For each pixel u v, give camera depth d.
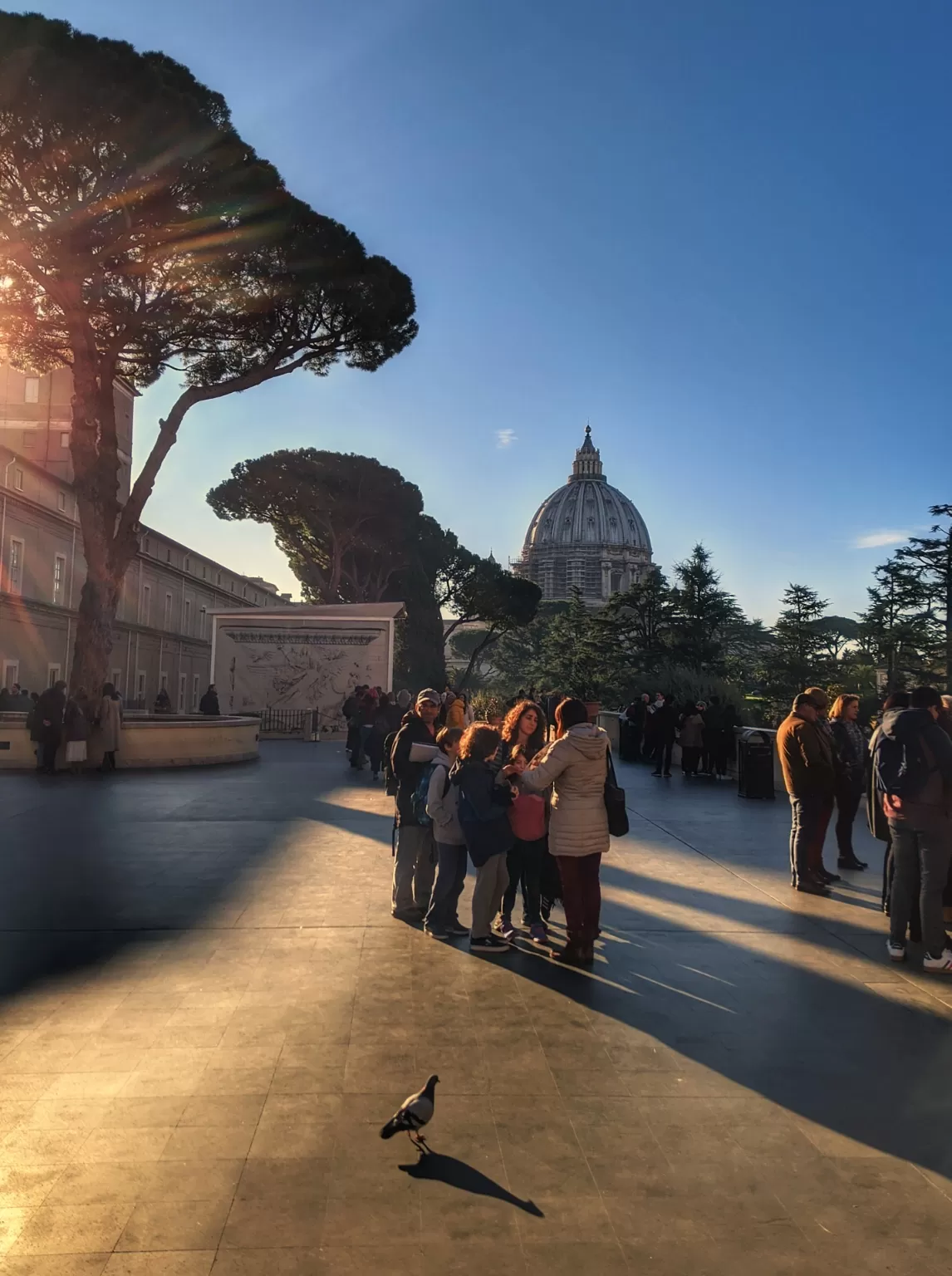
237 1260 2.91
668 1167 3.52
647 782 17.67
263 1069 4.33
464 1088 4.16
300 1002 5.22
